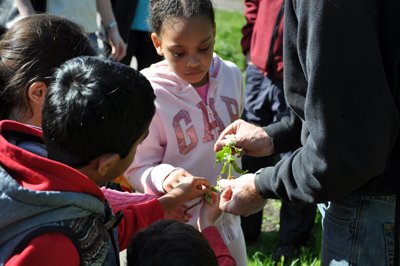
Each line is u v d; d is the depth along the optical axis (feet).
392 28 4.26
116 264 4.24
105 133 3.69
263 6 10.48
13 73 4.83
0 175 3.51
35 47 4.86
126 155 4.00
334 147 4.23
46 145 3.89
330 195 4.54
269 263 9.70
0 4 9.70
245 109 11.50
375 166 4.32
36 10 9.58
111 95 3.68
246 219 10.64
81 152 3.76
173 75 6.16
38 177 3.53
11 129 4.12
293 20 4.73
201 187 5.77
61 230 3.48
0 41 5.22
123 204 5.46
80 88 3.67
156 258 3.72
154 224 4.13
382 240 5.09
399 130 4.62
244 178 5.57
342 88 4.15
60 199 3.47
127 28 12.83
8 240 3.42
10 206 3.37
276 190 5.01
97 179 4.09
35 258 3.28
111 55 12.64
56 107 3.70
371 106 4.16
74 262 3.46
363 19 4.13
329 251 5.51
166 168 5.82
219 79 6.59
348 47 4.09
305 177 4.58
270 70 10.43
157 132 6.16
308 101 4.34
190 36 5.65
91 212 3.78
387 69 4.42
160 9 5.81
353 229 5.19
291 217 10.24
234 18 38.22
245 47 11.44
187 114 6.24
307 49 4.33
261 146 6.10
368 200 5.04
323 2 4.11
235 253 6.88
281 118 6.36
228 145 5.78
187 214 5.98
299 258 10.09
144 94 3.92
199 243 3.87
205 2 5.74
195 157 6.33
